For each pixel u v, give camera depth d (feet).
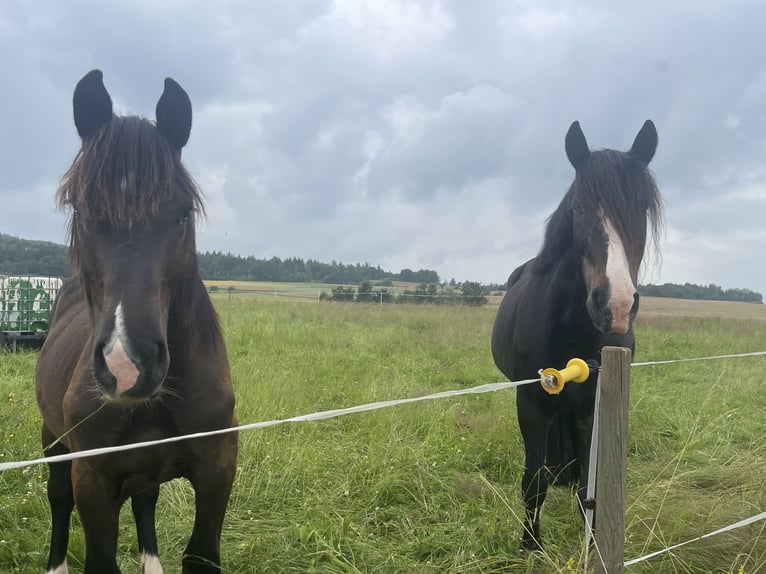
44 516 10.15
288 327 37.55
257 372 20.22
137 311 5.41
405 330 39.55
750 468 12.21
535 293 10.26
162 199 5.81
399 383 20.88
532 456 9.87
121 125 5.98
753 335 43.42
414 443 14.44
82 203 5.68
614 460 5.64
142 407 6.34
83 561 8.90
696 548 8.73
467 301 76.13
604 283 8.16
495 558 8.86
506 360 11.69
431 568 8.87
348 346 33.09
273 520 10.44
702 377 23.22
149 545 8.61
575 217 9.12
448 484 12.10
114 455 6.39
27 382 20.31
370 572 8.75
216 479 6.78
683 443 14.62
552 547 9.29
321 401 18.78
